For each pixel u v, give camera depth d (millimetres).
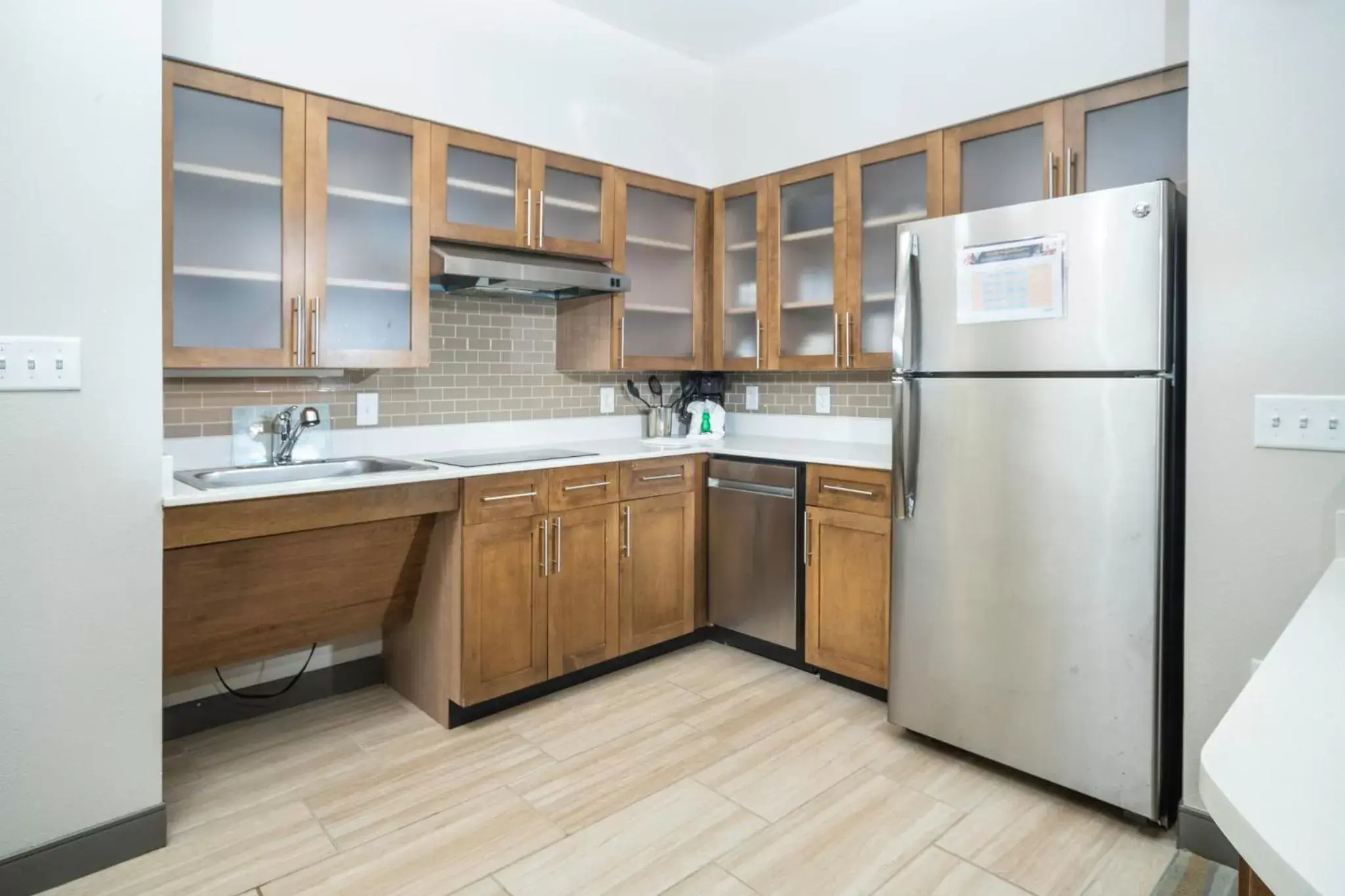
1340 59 1697
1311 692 813
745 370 3596
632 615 3109
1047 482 2154
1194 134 1885
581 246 3170
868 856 1938
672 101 3525
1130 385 2006
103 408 1833
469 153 2855
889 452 3129
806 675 3102
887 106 3014
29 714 1766
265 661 2768
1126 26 2402
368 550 2539
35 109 1714
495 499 2641
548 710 2783
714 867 1894
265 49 2348
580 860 1919
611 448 3314
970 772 2354
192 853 1931
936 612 2406
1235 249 1845
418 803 2168
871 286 3123
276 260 2426
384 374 2949
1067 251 2090
